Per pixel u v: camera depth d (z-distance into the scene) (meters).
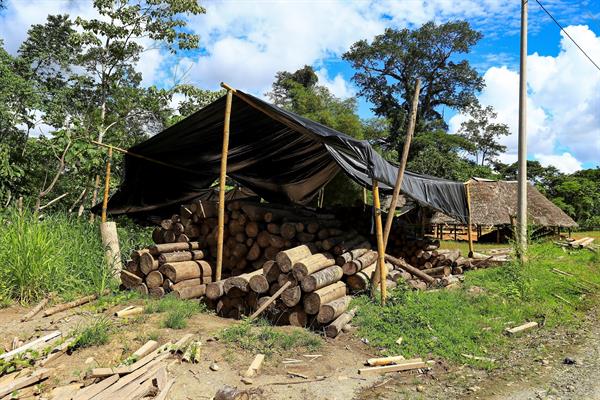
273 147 9.48
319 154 10.07
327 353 5.26
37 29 17.33
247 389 4.19
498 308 7.47
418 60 51.41
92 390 3.81
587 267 12.16
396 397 4.28
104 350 4.79
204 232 8.31
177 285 7.18
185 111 15.19
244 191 12.65
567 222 24.62
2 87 11.80
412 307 6.81
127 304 6.68
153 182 10.10
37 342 4.90
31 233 6.92
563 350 5.82
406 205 22.58
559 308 7.79
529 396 4.38
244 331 5.52
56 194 12.70
